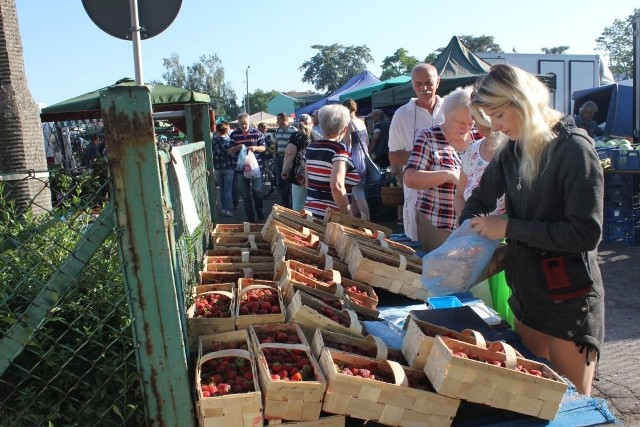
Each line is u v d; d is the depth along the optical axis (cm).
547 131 192
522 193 208
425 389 184
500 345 188
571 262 203
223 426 171
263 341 210
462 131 348
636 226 754
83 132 1353
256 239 397
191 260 277
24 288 208
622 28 5256
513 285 220
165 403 183
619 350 424
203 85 7688
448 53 915
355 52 8125
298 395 173
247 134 1052
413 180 363
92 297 210
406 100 942
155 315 179
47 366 207
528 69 1506
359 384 174
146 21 291
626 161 737
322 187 423
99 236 179
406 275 291
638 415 333
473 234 223
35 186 381
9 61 507
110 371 203
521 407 179
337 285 264
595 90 1480
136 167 171
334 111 416
